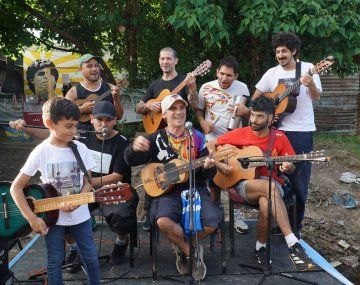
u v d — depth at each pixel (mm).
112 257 3949
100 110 3826
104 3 7656
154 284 3609
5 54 9523
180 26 6277
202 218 3600
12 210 3244
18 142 10664
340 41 6852
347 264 5570
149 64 8711
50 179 3053
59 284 3078
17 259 4109
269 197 3490
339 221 6750
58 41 9461
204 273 3645
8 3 8430
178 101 3762
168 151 3842
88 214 3201
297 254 3518
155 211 3652
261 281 3580
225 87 4586
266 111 3857
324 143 9938
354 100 11352
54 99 3020
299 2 6379
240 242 4438
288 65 4375
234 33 7605
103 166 3912
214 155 3814
